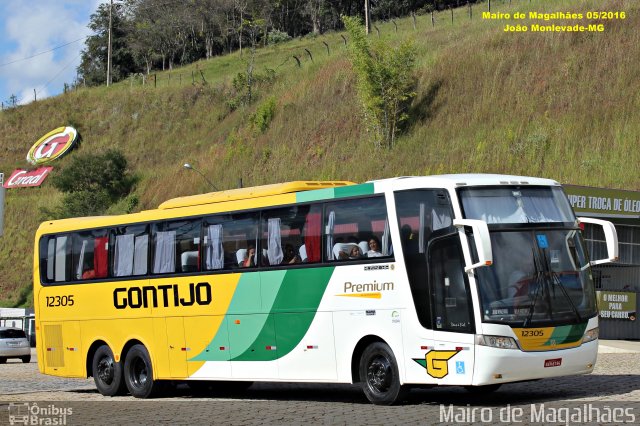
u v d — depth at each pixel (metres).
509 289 13.64
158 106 83.62
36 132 87.81
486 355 13.34
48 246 21.73
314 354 15.77
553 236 14.29
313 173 57.59
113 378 19.81
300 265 16.09
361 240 15.16
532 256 13.96
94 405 17.30
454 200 13.91
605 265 34.88
